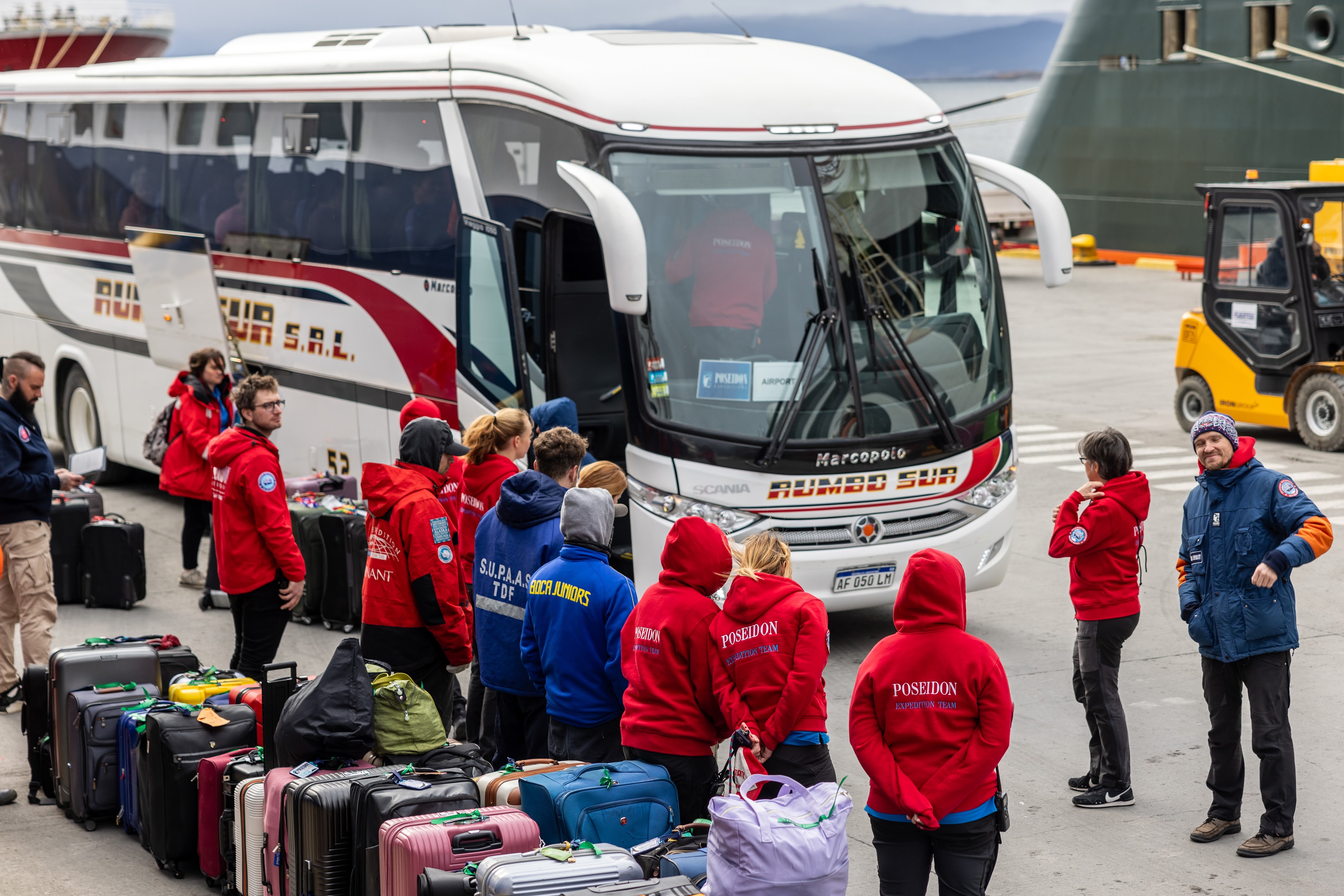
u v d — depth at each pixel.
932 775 4.79
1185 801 7.21
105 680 7.24
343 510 10.94
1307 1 34.03
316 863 5.52
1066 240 9.97
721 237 9.38
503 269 9.89
